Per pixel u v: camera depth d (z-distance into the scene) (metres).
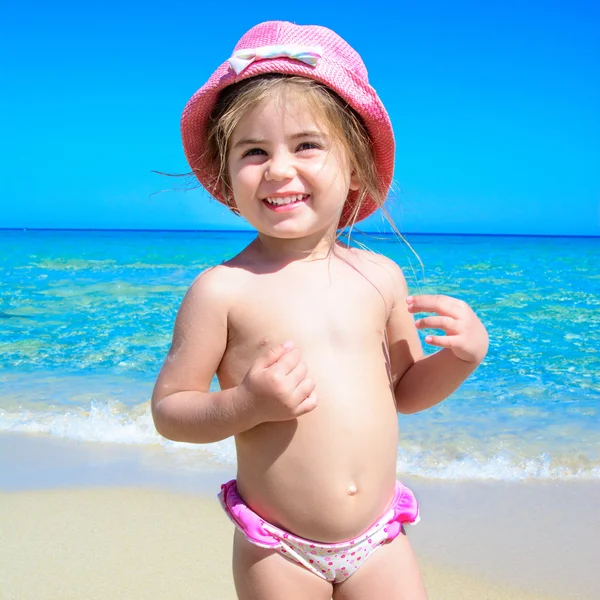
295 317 2.04
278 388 1.78
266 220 2.05
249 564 2.05
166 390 2.06
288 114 2.02
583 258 21.30
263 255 2.17
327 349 2.04
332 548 2.01
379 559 2.08
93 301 11.72
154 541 3.47
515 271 17.38
